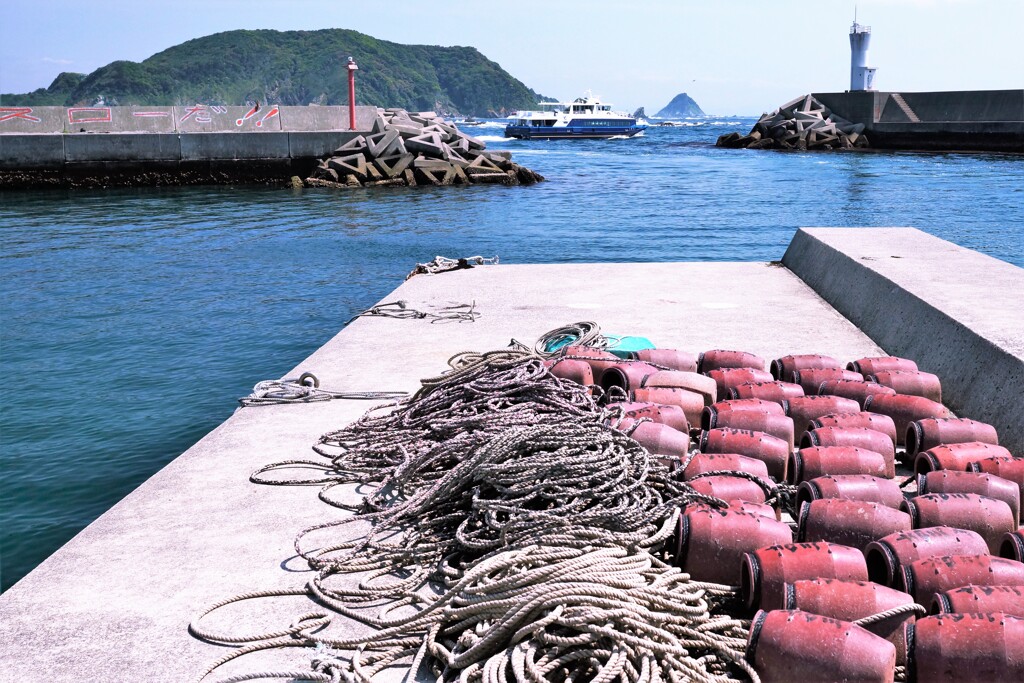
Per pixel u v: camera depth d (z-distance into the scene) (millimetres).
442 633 3814
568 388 6070
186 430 8781
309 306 14906
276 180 42531
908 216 29109
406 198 35938
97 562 4469
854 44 78312
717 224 27266
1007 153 65250
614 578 3766
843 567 3854
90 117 41469
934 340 7508
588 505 4684
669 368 7000
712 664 3598
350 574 4359
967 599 3566
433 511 4871
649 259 20531
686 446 5434
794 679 3348
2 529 6711
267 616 3979
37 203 33688
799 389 6473
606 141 97375
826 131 72750
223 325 13453
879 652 3293
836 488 4797
